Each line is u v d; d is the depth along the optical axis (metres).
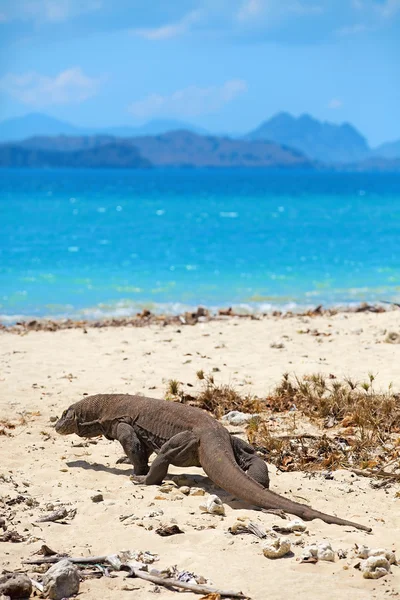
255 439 12.60
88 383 16.42
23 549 8.30
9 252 45.75
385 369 17.56
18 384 16.28
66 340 21.75
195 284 35.12
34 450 12.16
